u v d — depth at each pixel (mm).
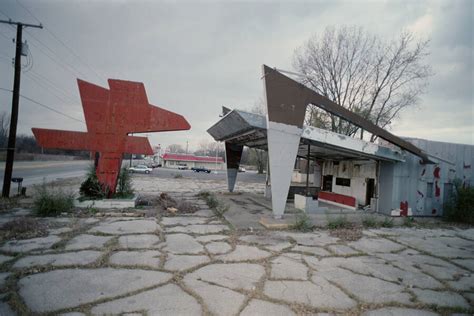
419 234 8180
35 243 5574
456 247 6832
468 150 12961
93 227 7086
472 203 10547
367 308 3533
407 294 3998
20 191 12688
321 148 11734
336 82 23781
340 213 11016
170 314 3154
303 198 10961
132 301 3424
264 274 4488
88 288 3729
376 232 8109
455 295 4027
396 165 11289
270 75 8562
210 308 3326
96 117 9773
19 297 3412
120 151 9992
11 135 11414
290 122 8828
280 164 8727
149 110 10078
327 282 4277
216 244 6082
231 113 9711
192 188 20531
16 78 11578
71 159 72875
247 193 17016
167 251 5449
